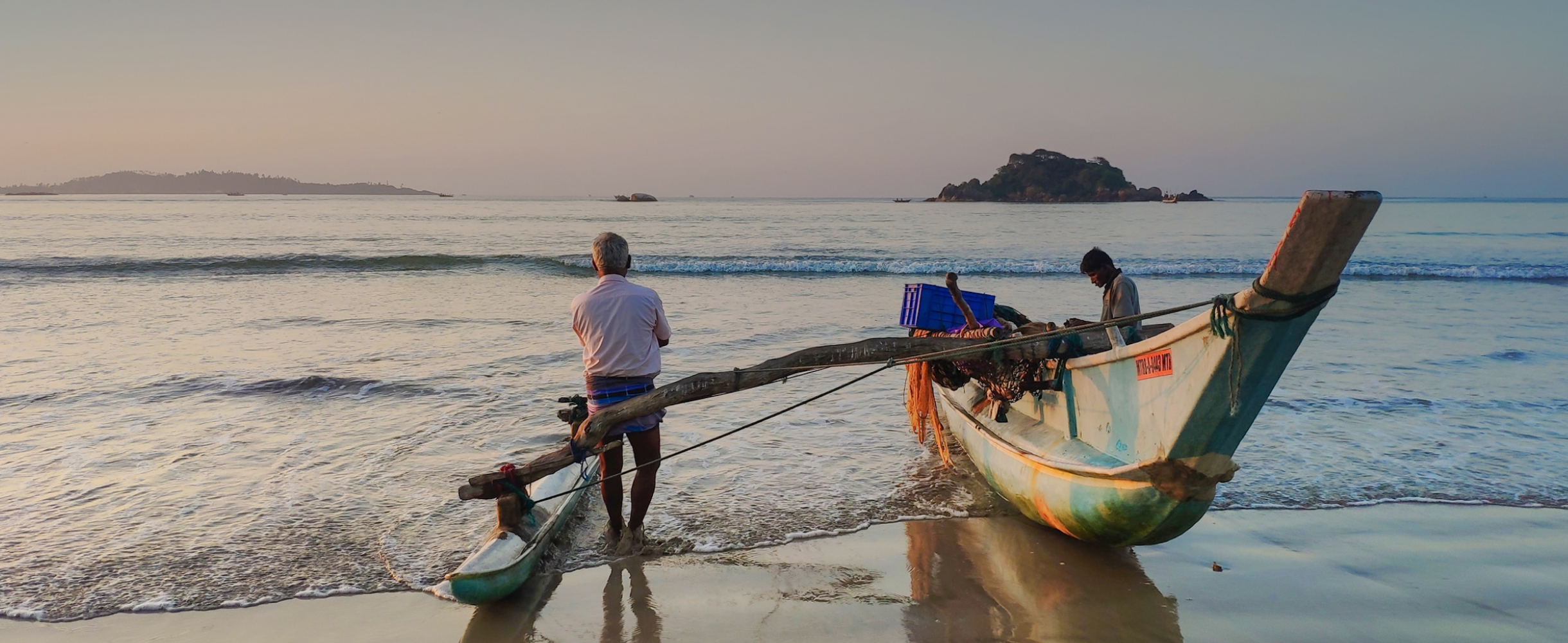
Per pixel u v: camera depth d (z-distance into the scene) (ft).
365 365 34.37
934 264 81.76
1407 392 29.19
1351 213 10.12
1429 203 526.57
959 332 19.76
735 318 47.42
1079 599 14.74
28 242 107.14
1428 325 44.75
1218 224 185.68
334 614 14.05
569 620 14.06
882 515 18.60
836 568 15.98
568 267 82.94
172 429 24.98
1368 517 18.30
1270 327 11.81
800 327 43.60
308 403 28.17
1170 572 15.79
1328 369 33.22
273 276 72.33
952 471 21.56
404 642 13.23
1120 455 15.21
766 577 15.64
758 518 18.37
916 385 20.83
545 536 16.19
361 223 176.24
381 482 20.40
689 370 33.27
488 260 83.66
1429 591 14.88
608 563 16.28
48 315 48.08
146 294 58.80
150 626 13.56
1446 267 75.92
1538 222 194.80
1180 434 13.32
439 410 27.40
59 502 18.99
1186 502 14.01
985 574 15.72
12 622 13.57
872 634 13.55
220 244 106.73
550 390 30.17
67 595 14.51
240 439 23.98
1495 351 37.01
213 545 16.66
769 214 254.06
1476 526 17.76
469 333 42.60
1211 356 12.45
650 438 16.58
